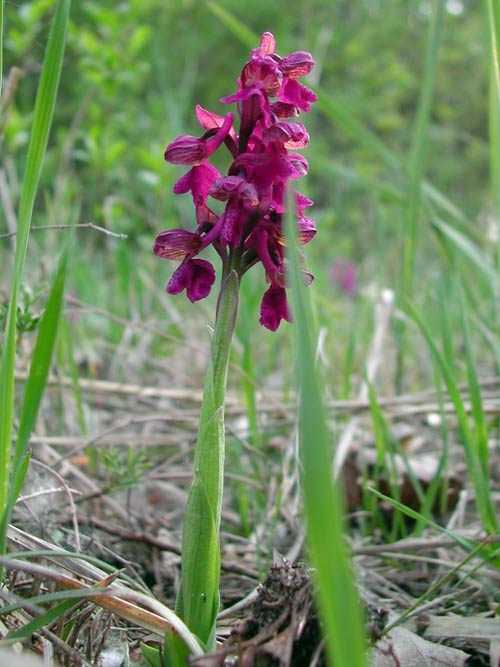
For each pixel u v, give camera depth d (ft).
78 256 2.32
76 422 1.53
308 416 0.48
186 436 1.52
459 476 1.39
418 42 6.29
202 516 0.68
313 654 0.66
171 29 5.13
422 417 1.77
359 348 2.11
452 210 1.65
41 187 2.58
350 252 3.74
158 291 2.06
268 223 0.70
